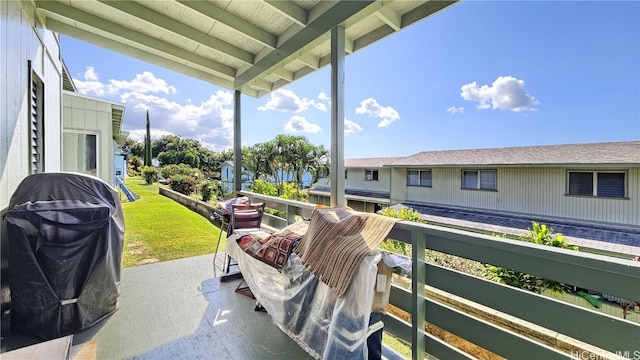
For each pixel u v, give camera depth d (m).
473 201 8.24
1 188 1.97
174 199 11.11
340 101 2.50
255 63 3.74
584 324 1.15
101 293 2.21
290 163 17.88
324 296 1.71
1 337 1.87
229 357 1.82
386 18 2.43
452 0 2.25
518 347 1.33
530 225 6.38
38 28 2.92
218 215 3.60
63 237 1.99
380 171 11.98
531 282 2.78
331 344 1.53
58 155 4.43
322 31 2.59
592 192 6.15
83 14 2.93
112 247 2.31
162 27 2.93
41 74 3.13
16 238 1.89
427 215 7.80
